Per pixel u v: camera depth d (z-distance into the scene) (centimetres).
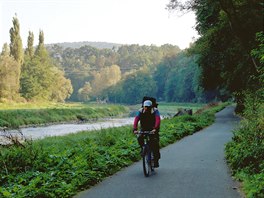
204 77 4359
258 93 1399
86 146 1409
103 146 1401
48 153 1096
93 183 881
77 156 1092
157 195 754
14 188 748
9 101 10388
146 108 992
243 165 966
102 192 795
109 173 995
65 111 7375
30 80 13275
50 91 14888
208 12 3388
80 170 912
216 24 3578
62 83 16562
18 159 980
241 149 1062
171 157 1281
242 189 781
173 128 2127
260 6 2969
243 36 3047
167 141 1722
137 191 794
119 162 1109
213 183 851
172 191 784
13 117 5862
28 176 865
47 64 15175
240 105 4009
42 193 740
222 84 4450
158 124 975
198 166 1088
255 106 1353
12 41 12688
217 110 5272
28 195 725
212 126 2788
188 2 2934
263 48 1204
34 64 14138
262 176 764
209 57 3950
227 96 6525
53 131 4262
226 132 2272
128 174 986
